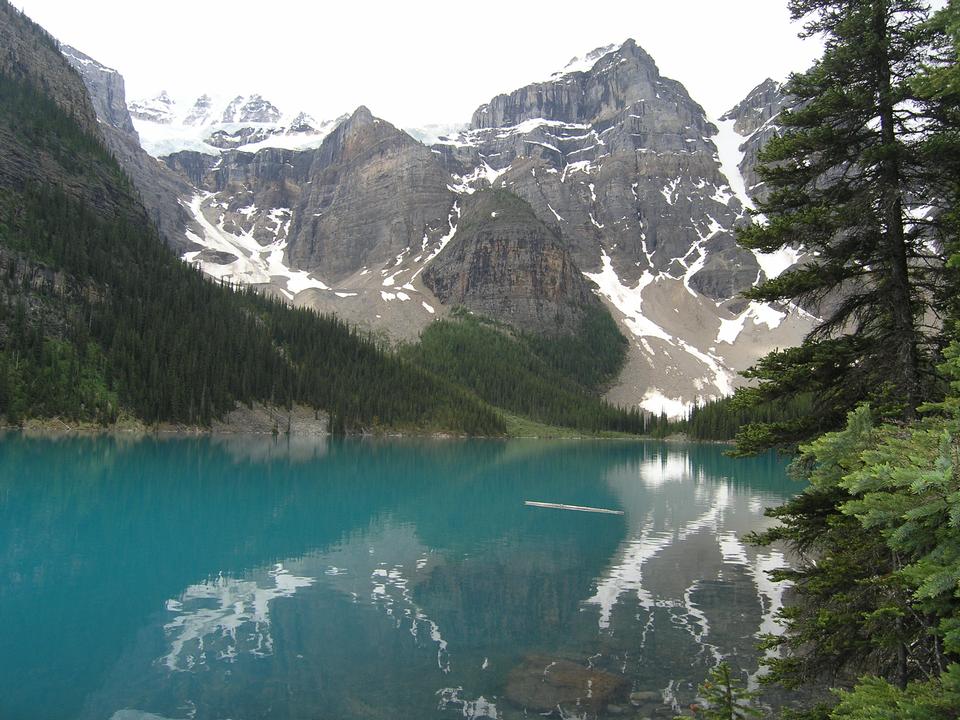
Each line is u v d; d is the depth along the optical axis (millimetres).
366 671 17766
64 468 60469
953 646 6699
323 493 54344
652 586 26859
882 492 7531
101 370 109625
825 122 14547
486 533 38406
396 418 155875
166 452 80812
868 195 13250
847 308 14570
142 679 17062
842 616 11109
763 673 17625
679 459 107938
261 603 23734
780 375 14305
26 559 29125
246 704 15711
